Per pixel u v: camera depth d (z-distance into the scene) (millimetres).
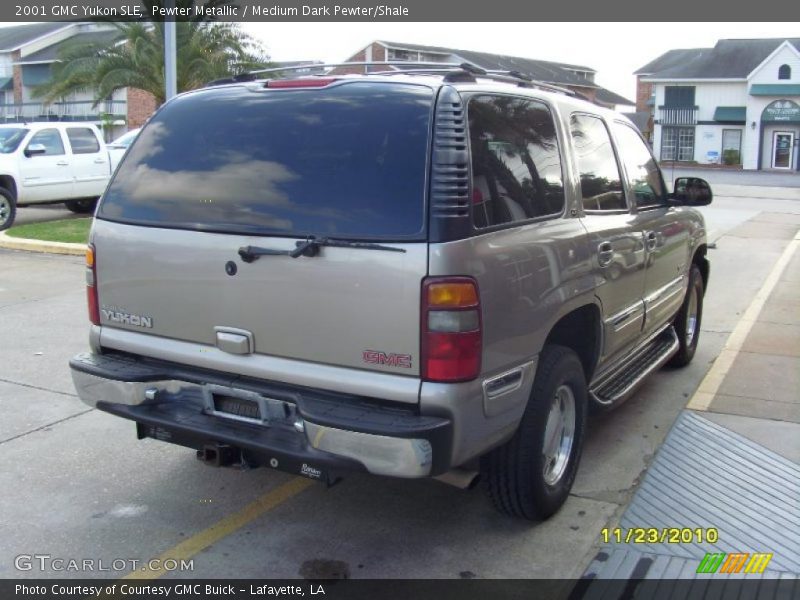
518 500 4020
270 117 3787
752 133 51125
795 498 4539
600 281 4434
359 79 3754
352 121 3592
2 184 15070
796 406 5953
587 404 4559
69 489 4602
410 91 3580
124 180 4102
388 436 3232
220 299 3691
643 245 5133
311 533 4156
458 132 3422
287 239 3488
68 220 16453
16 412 5766
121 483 4684
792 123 49938
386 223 3344
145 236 3893
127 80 18250
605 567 3846
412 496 4547
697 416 5750
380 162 3455
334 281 3400
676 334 6582
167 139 4031
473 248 3365
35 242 13164
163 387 3949
